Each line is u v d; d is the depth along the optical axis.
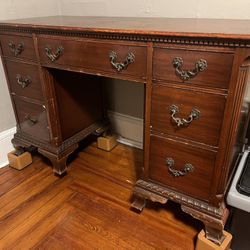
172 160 0.93
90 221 1.10
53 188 1.28
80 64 0.99
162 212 1.13
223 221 0.88
